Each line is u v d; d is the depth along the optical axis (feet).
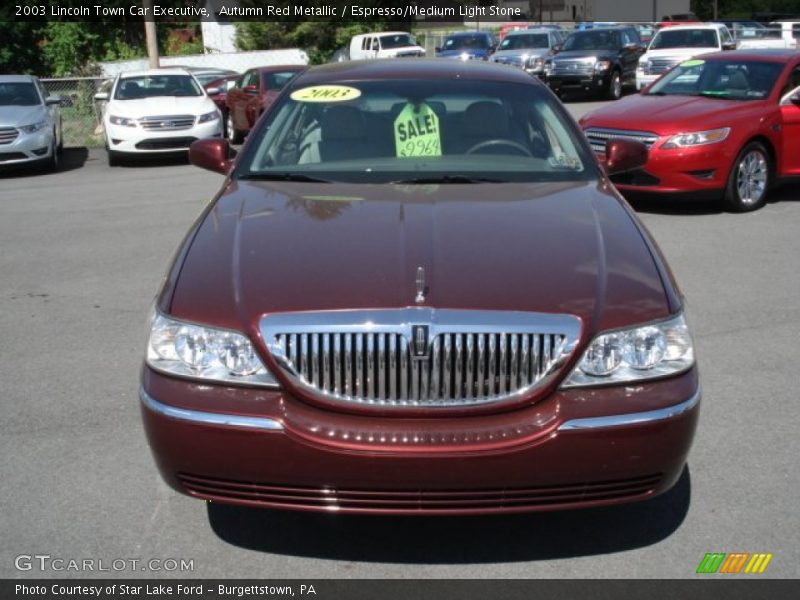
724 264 24.86
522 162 15.10
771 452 13.66
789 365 17.24
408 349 9.91
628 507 12.17
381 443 9.80
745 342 18.57
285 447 9.87
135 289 23.11
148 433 10.45
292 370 10.03
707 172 30.99
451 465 9.74
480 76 17.02
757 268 24.41
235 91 62.03
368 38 103.14
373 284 10.46
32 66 99.60
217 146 17.15
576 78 80.18
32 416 15.23
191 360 10.28
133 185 42.24
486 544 11.37
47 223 32.35
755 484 12.71
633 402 10.03
